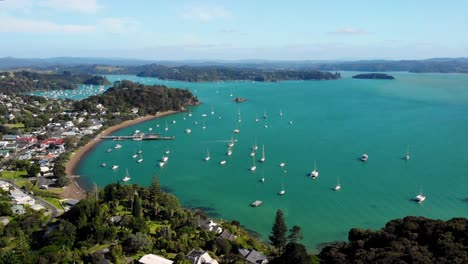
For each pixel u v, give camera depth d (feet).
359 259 278.87
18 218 436.76
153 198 474.90
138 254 361.51
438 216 486.79
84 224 398.21
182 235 389.39
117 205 458.91
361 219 485.15
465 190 560.61
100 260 336.29
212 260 349.82
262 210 518.37
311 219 488.02
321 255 329.11
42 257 333.01
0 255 336.08
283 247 380.99
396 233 321.32
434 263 251.60
